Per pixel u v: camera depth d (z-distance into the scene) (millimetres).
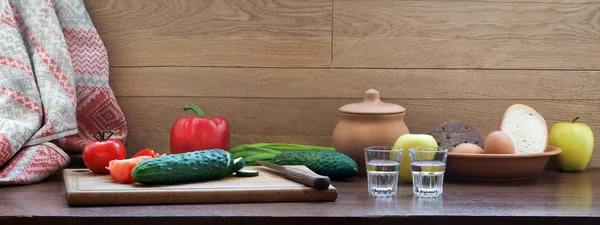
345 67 1716
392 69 1720
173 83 1716
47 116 1526
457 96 1729
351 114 1547
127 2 1703
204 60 1711
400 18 1712
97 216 1101
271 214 1117
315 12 1705
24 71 1534
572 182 1493
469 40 1722
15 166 1423
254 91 1718
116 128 1688
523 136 1567
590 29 1729
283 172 1356
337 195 1274
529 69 1730
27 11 1603
